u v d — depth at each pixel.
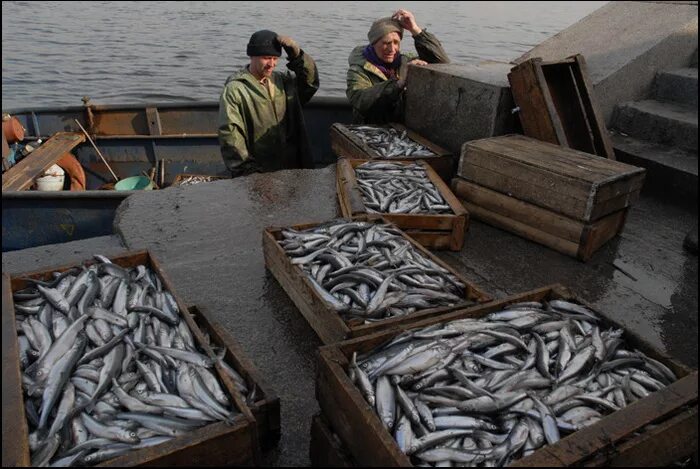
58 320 3.17
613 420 2.31
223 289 4.31
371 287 3.66
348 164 6.06
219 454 2.27
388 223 4.61
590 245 4.91
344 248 4.13
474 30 51.88
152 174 10.99
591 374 2.86
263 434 2.77
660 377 2.82
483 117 6.45
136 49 35.69
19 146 10.09
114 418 2.47
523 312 3.20
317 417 2.68
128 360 2.89
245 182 6.55
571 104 6.49
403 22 8.43
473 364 2.83
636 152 6.70
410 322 3.21
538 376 2.81
